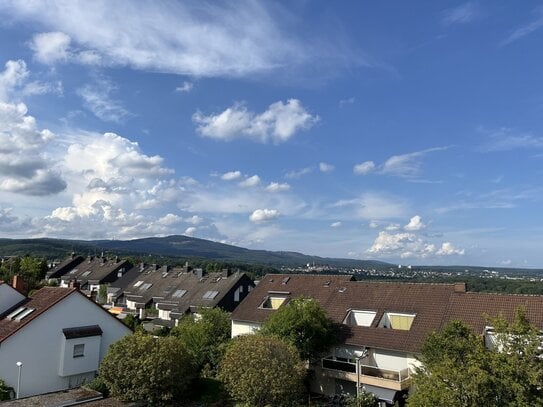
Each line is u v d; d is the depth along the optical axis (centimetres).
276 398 2684
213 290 6362
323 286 4103
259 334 3259
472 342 2123
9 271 7681
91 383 3203
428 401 1720
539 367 1694
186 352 3134
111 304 7912
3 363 3067
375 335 3225
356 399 2795
